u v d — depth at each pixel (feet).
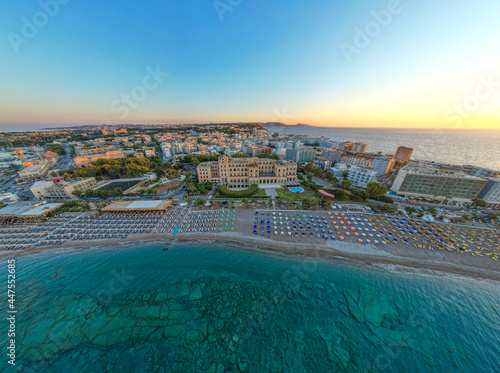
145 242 257.14
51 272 211.20
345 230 272.10
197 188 410.93
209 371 128.16
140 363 133.08
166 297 179.93
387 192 399.03
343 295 181.27
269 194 391.45
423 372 128.88
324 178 508.53
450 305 173.58
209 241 256.93
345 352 138.31
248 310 167.63
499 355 138.92
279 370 128.36
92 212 330.54
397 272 207.62
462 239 250.16
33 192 379.14
